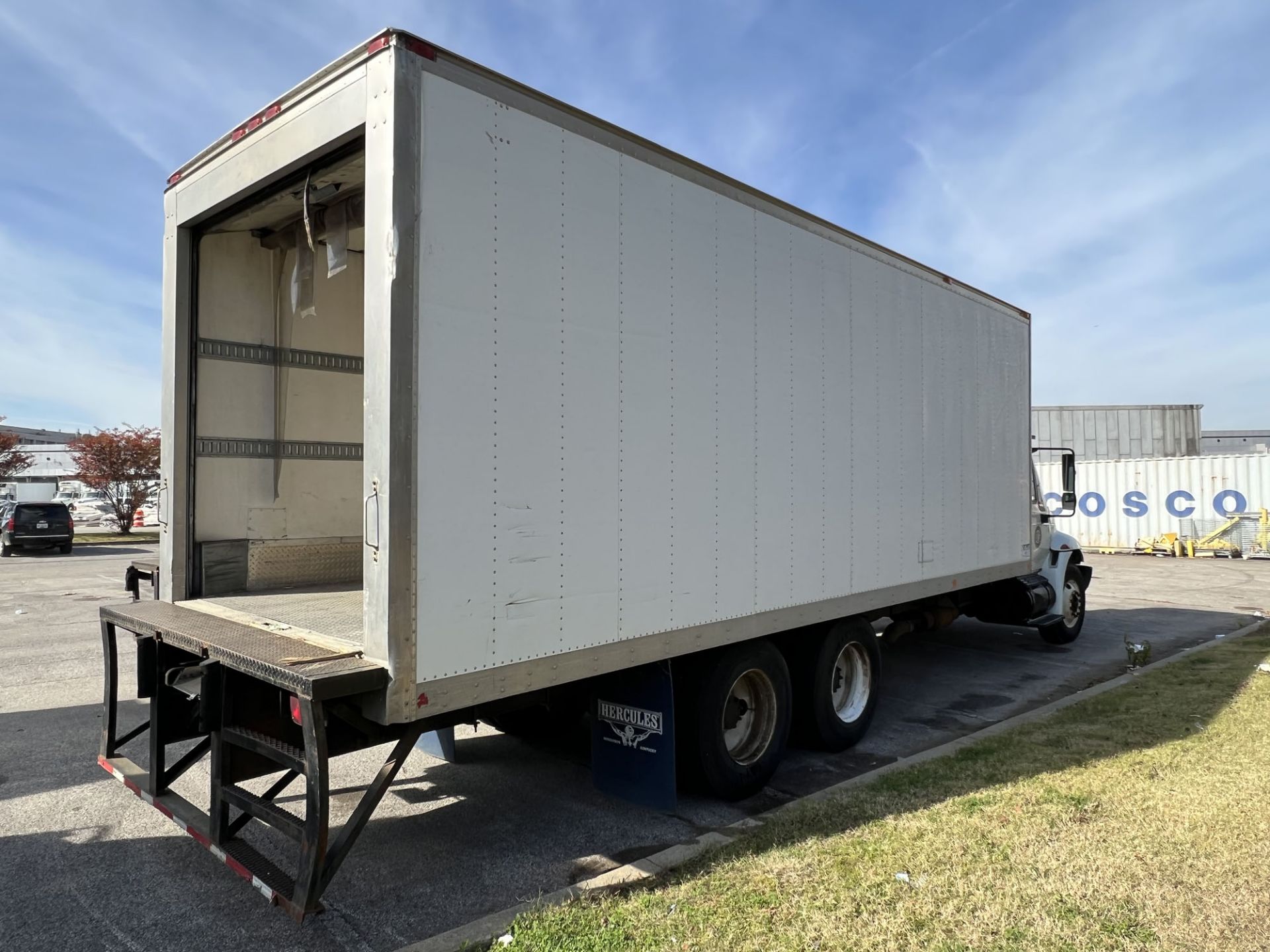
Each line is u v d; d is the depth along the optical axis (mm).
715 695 4211
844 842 3551
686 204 3916
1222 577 15859
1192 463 20750
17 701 6426
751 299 4305
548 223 3207
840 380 5016
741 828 3859
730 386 4148
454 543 2820
